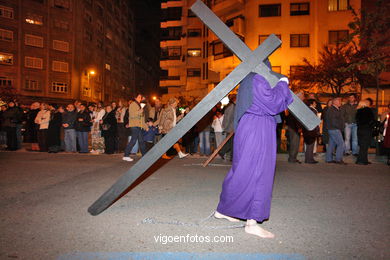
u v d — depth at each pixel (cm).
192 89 4300
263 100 329
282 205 462
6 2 4372
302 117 357
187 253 293
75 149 1224
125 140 1270
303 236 339
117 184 385
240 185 339
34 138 1302
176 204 462
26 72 4541
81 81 5100
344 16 2934
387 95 2702
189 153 1201
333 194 533
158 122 1151
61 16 4828
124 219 390
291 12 3067
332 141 960
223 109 1151
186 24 4334
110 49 6162
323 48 2956
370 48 1275
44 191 537
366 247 313
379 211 435
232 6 3262
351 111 1138
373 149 1396
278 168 830
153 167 841
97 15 5594
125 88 7062
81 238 328
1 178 654
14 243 314
